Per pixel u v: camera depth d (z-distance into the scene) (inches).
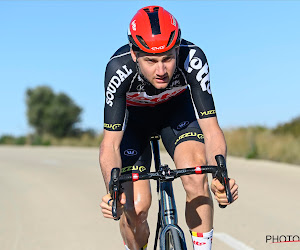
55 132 1957.4
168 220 171.0
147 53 161.9
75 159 859.4
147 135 215.9
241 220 316.8
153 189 411.5
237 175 508.4
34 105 1987.0
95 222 338.6
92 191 478.3
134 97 198.4
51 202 425.1
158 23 162.2
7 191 501.4
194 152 191.2
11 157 1005.8
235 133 861.8
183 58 183.6
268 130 844.6
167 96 201.0
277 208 345.4
